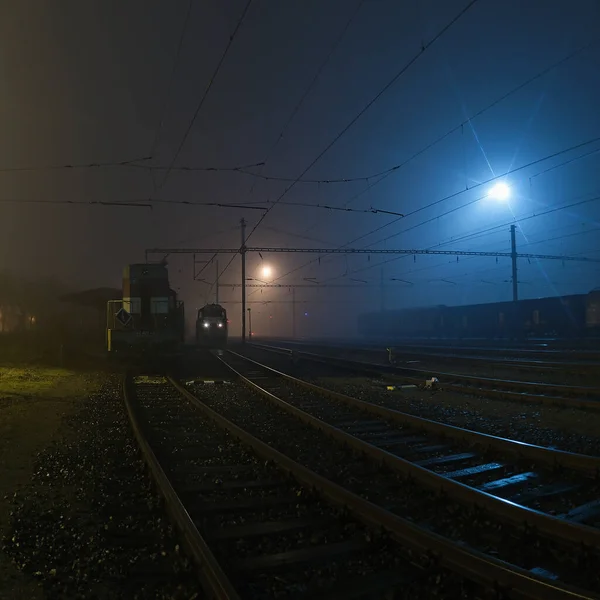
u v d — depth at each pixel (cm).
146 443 916
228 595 407
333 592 449
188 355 3534
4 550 523
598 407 1255
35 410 1361
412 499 680
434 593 444
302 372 2375
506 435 1035
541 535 539
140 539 562
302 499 681
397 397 1571
